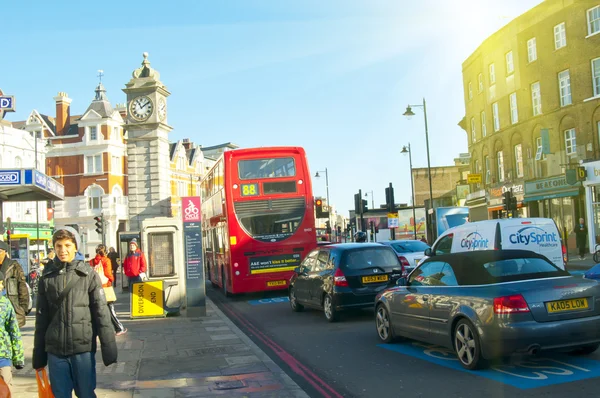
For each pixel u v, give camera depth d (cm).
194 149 8244
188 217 1527
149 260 1675
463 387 639
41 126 6550
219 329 1245
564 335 657
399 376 716
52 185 1538
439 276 816
